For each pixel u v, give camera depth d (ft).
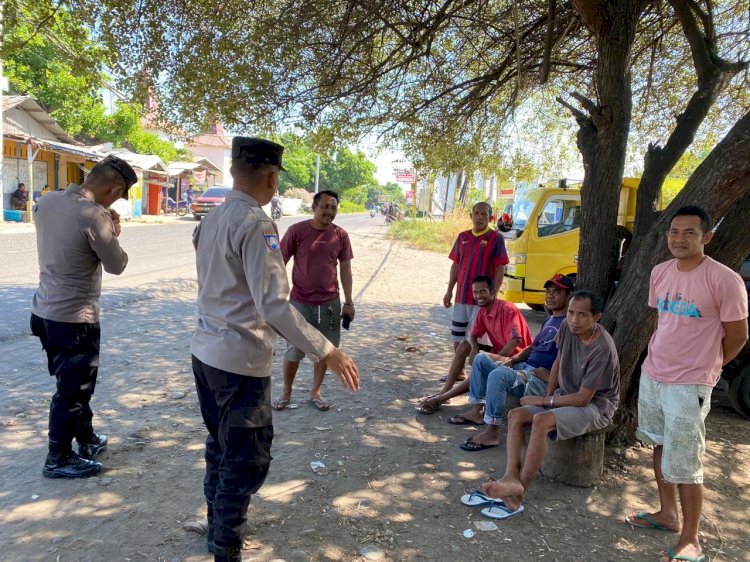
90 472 11.18
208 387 8.41
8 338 20.26
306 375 18.72
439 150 25.53
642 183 13.92
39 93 75.72
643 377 10.40
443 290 39.40
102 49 17.37
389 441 13.82
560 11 19.30
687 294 9.57
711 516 11.15
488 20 21.09
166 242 58.44
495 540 9.93
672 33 22.38
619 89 13.52
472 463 12.87
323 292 15.16
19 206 68.90
